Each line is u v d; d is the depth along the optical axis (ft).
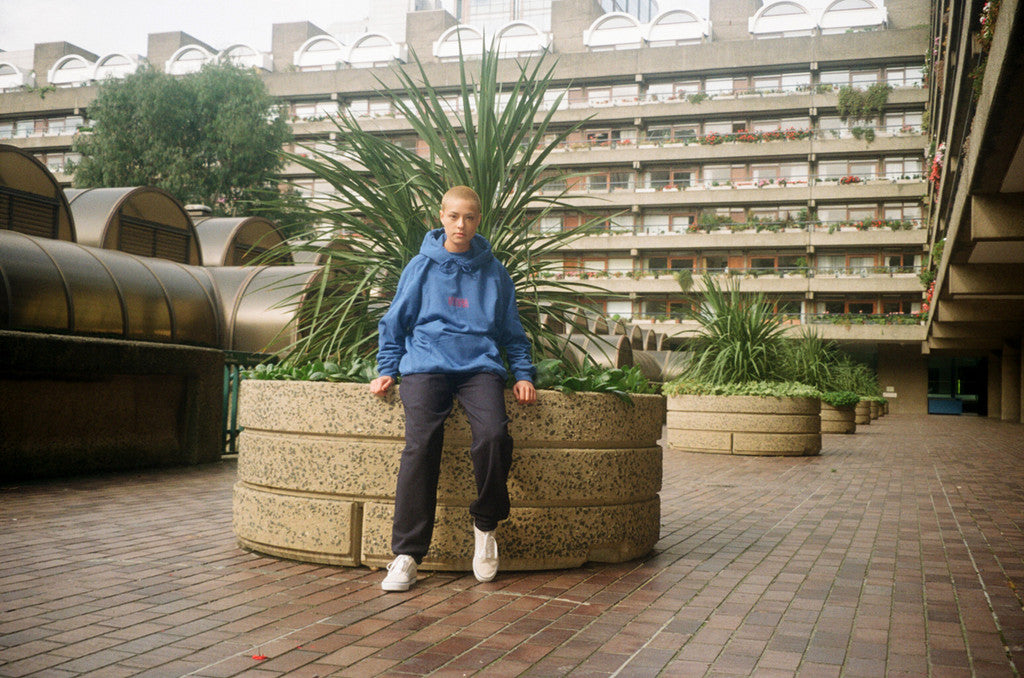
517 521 13.48
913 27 159.43
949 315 69.67
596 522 14.11
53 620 10.38
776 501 24.36
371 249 15.53
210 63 126.52
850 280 153.07
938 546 17.11
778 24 181.47
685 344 45.01
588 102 175.63
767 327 43.91
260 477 14.21
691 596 12.32
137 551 14.78
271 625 10.34
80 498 21.63
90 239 52.75
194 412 31.63
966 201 36.94
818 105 160.97
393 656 9.25
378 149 15.46
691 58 169.37
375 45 196.13
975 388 166.81
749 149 161.89
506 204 16.42
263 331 47.32
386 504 13.33
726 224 162.40
